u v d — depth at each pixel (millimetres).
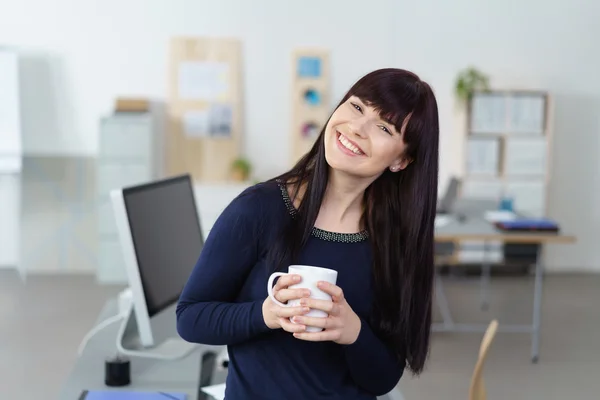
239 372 1529
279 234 1479
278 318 1385
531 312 6289
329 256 1524
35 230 7109
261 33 7133
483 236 4965
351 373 1546
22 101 6965
